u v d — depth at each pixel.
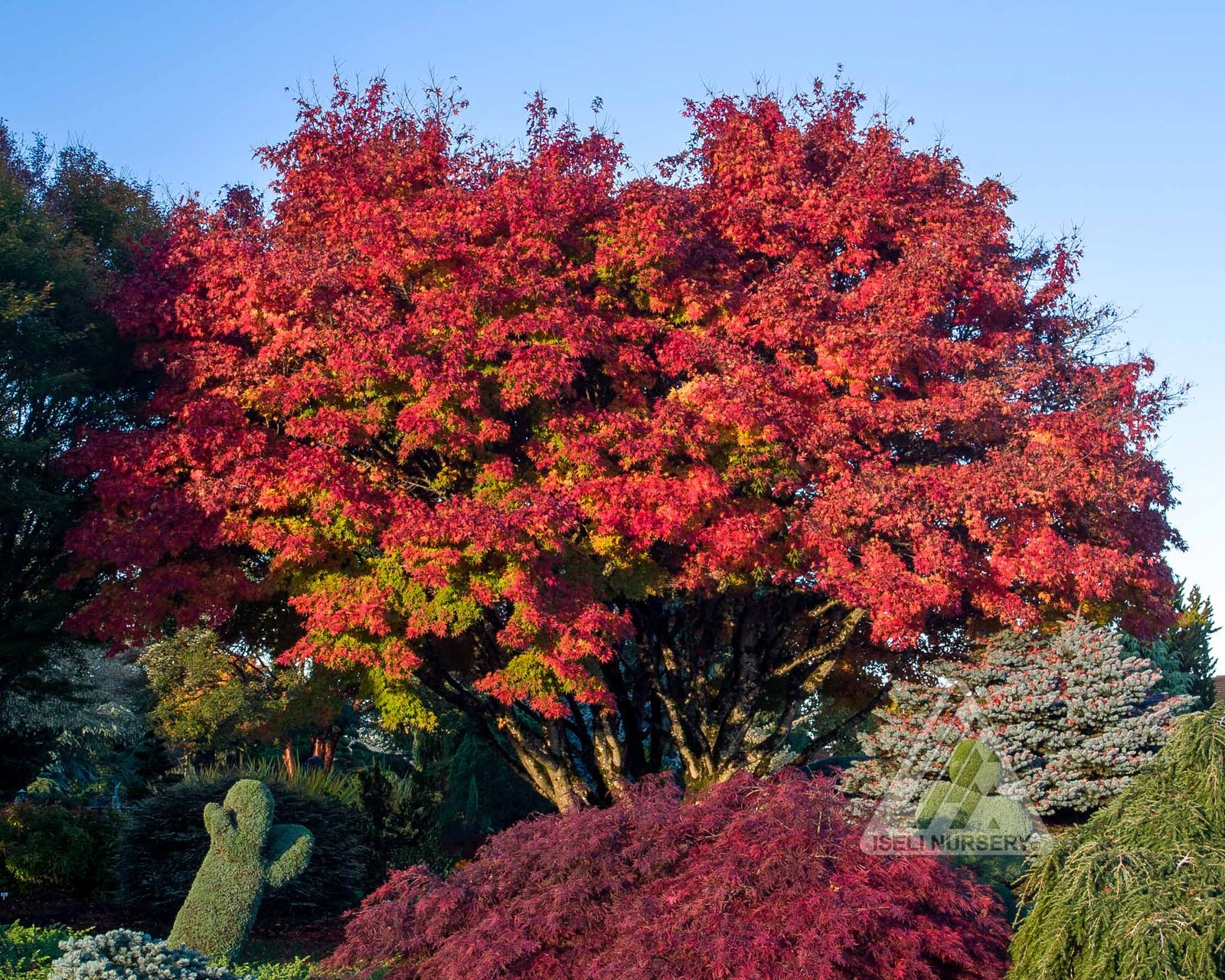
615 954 8.09
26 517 18.06
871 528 16.20
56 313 17.31
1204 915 7.23
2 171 17.20
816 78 20.05
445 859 18.16
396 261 15.97
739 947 7.79
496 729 21.70
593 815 9.34
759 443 15.84
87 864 16.36
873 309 17.28
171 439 15.95
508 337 15.93
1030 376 17.25
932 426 16.27
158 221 20.16
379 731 34.47
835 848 8.68
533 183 16.58
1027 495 15.84
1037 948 7.97
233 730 29.28
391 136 18.36
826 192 18.14
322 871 16.02
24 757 24.94
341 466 15.15
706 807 9.32
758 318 16.89
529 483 15.85
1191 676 23.33
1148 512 18.66
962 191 19.69
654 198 16.52
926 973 8.12
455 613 14.82
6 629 17.61
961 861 11.72
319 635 15.13
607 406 17.09
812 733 30.72
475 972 8.14
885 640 17.88
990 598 16.16
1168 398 18.83
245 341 17.31
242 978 8.95
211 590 15.65
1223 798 8.02
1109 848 7.95
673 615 19.67
